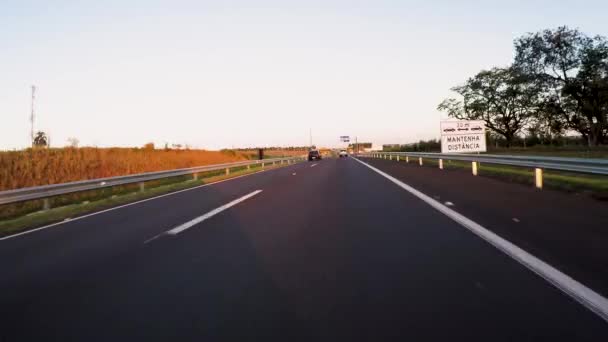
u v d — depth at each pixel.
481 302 4.04
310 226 8.11
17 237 8.22
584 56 37.34
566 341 3.25
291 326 3.61
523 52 39.66
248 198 13.11
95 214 11.01
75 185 13.98
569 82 38.41
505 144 54.09
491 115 51.84
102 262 5.89
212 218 9.40
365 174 22.58
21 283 5.03
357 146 130.62
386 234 7.18
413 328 3.52
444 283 4.61
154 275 5.18
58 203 15.78
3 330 3.70
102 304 4.25
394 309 3.92
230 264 5.58
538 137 50.62
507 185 14.20
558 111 40.91
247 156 58.38
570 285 4.40
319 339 3.36
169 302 4.25
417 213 9.20
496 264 5.25
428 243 6.44
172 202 12.94
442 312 3.83
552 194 11.46
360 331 3.49
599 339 3.27
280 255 6.00
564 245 5.99
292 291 4.48
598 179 13.77
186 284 4.80
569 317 3.66
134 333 3.56
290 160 58.38
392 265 5.34
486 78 50.47
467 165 26.66
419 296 4.24
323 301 4.17
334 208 10.36
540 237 6.51
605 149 36.97
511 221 7.82
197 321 3.76
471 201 10.62
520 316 3.71
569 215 8.24
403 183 16.27
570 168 11.77
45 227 9.33
